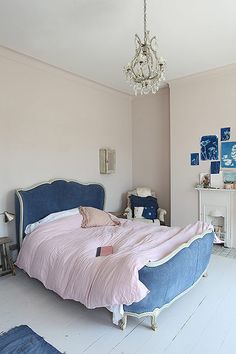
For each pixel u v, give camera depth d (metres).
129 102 5.23
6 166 3.25
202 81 4.04
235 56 3.37
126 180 5.21
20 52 3.22
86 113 4.31
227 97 3.83
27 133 3.46
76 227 3.40
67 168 4.01
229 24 2.59
